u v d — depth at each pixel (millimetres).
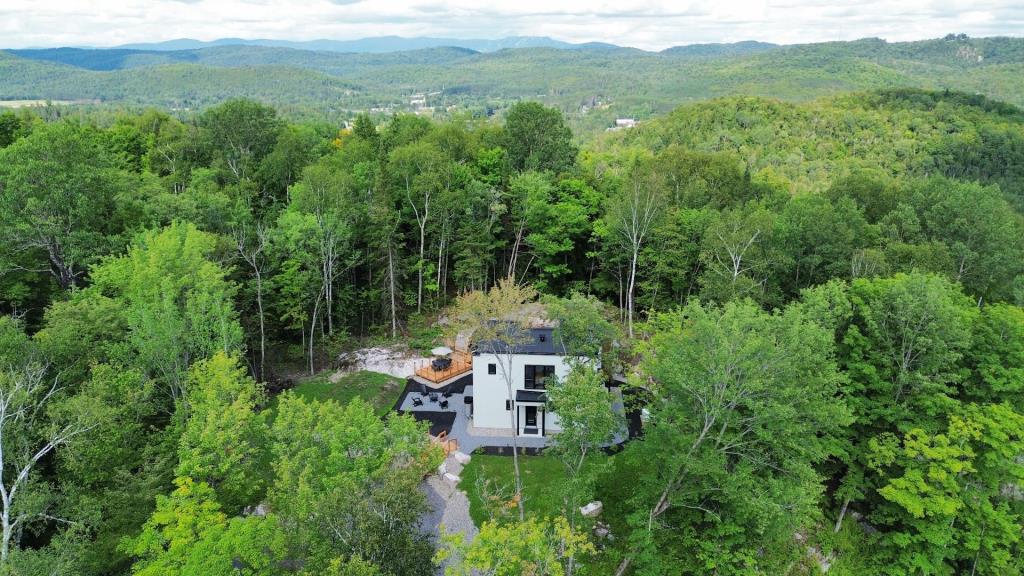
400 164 53906
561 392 27234
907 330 31891
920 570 32000
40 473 25891
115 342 30625
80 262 39719
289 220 45719
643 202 50188
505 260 61312
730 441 26562
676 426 26938
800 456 27547
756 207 53969
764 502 24344
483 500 29281
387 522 19875
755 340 25094
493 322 34250
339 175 50000
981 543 30859
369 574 17406
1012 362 32469
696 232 50594
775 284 46188
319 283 47969
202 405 26625
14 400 23250
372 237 51188
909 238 50219
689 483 27500
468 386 45719
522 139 71500
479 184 54062
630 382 31906
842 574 31297
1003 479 31312
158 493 25375
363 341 52219
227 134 69688
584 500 26391
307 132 86625
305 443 25953
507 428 39594
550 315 35500
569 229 56156
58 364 28125
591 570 28844
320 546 20422
